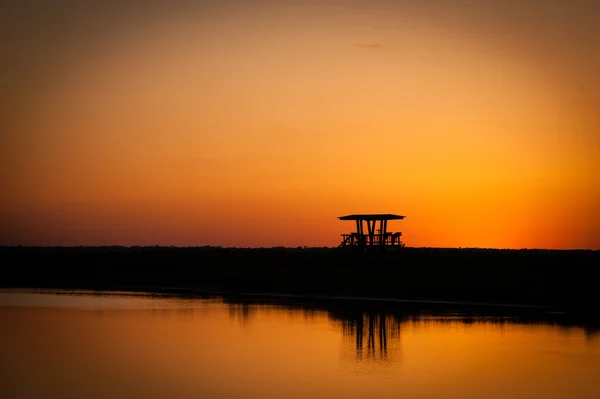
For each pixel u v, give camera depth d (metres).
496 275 69.06
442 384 29.30
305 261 82.69
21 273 87.81
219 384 29.42
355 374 31.16
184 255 103.00
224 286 72.38
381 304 56.78
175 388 28.83
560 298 56.38
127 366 33.03
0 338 40.88
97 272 86.94
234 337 40.75
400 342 38.91
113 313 51.88
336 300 59.88
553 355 35.16
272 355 35.44
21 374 31.52
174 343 38.97
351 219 82.00
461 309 52.97
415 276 70.00
